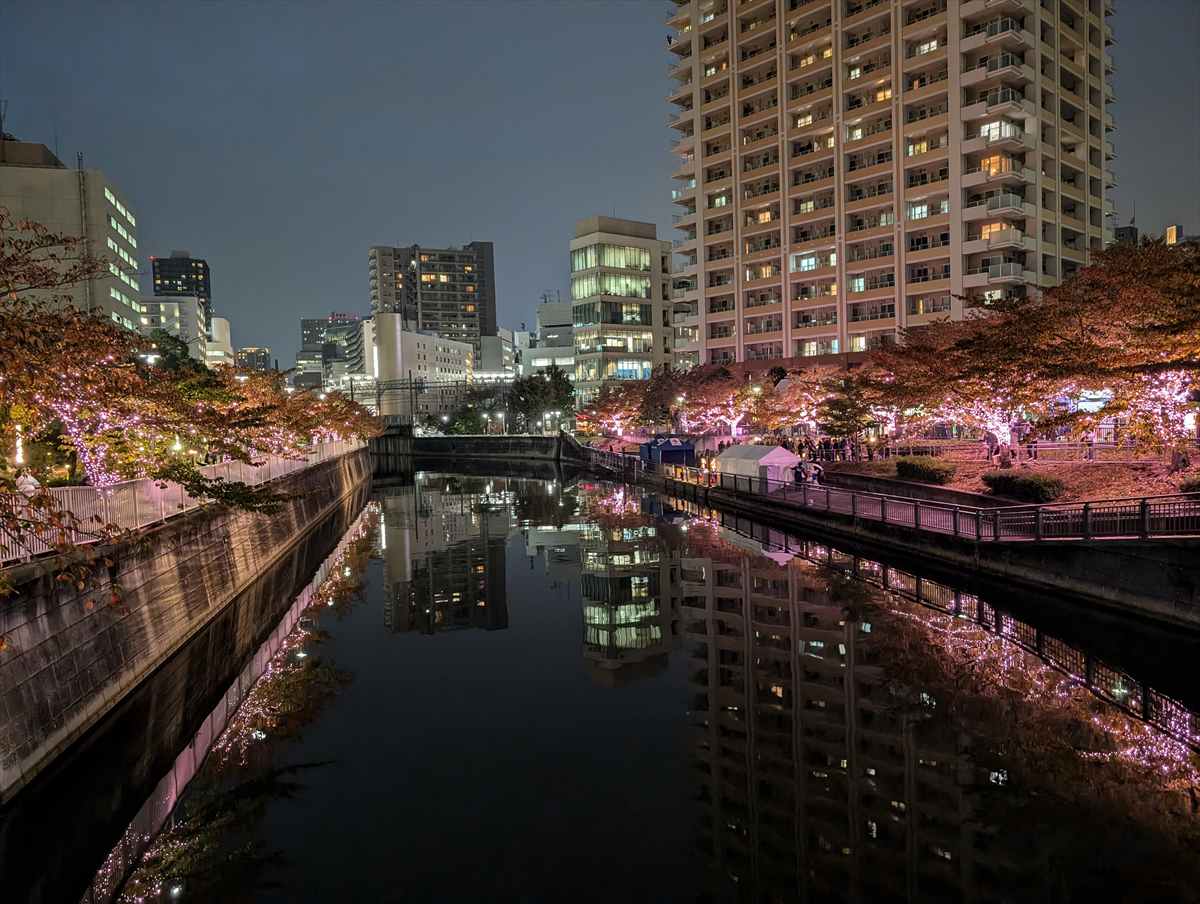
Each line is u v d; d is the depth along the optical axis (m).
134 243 98.62
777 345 81.38
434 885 10.25
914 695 15.71
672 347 120.12
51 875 10.72
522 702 16.84
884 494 33.69
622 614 23.77
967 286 66.62
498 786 12.98
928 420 40.81
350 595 27.77
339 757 14.22
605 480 71.94
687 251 90.00
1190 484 21.44
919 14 70.56
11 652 12.10
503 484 73.12
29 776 12.30
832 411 46.53
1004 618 20.81
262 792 12.89
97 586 15.19
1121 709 14.63
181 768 13.76
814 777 12.73
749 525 39.22
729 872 10.27
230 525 25.44
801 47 77.38
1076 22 74.50
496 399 133.25
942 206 69.50
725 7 85.56
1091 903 9.21
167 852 11.09
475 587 28.55
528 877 10.34
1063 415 21.45
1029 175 66.31
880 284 73.06
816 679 16.94
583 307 116.06
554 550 35.31
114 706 15.62
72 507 14.73
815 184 76.56
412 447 120.31
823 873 10.15
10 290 12.40
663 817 11.88
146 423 16.89
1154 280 21.53
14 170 81.81
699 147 87.00
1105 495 25.23
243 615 24.05
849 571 27.12
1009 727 13.98
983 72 65.38
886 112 71.88
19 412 12.16
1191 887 9.44
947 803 11.61
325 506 48.56
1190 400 21.28
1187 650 16.83
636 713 15.97
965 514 25.80
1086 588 19.69
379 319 150.12
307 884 10.28
